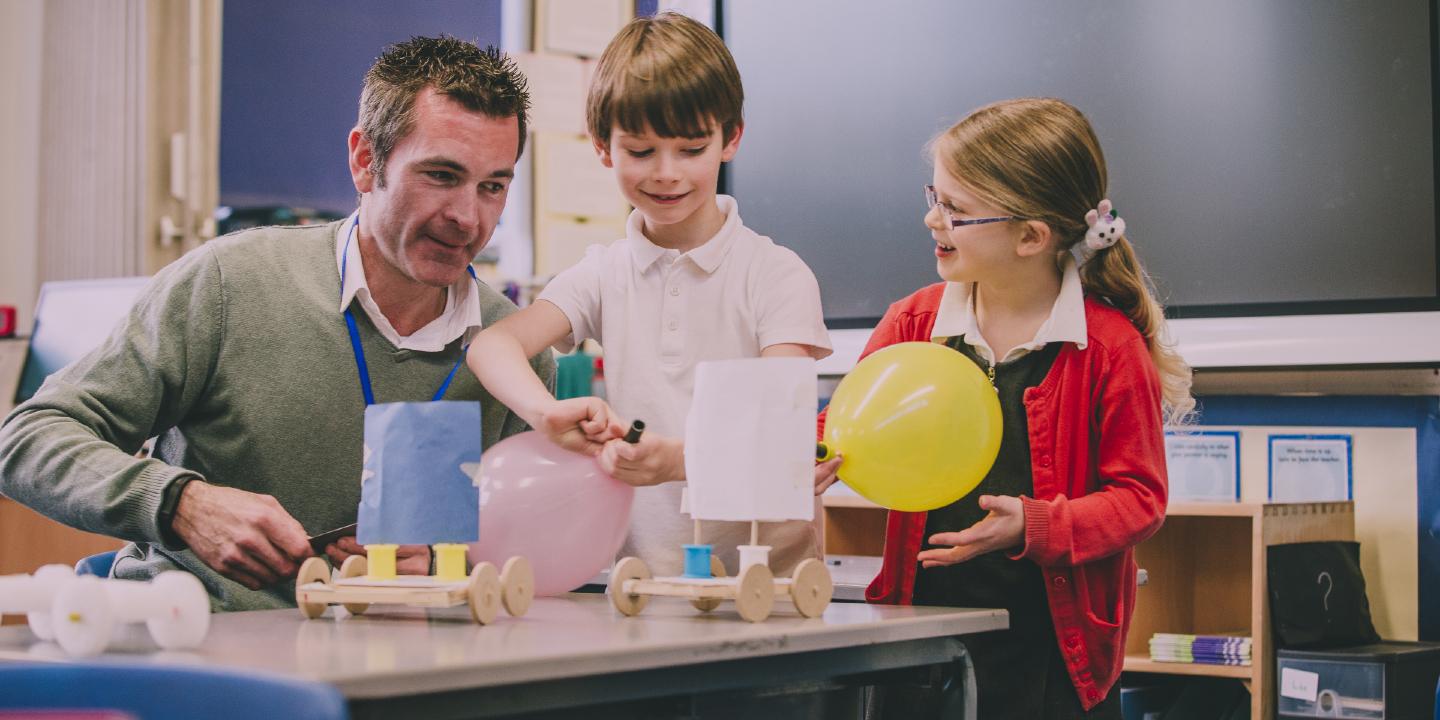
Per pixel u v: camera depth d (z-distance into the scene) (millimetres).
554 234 2676
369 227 1308
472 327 1387
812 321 1218
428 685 616
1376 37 1988
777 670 830
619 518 1071
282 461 1304
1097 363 1182
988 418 1081
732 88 1144
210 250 1331
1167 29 2141
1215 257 2109
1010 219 1171
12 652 727
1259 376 2148
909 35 2377
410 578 899
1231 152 2094
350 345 1327
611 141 1140
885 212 2396
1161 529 2086
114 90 3615
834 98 2451
